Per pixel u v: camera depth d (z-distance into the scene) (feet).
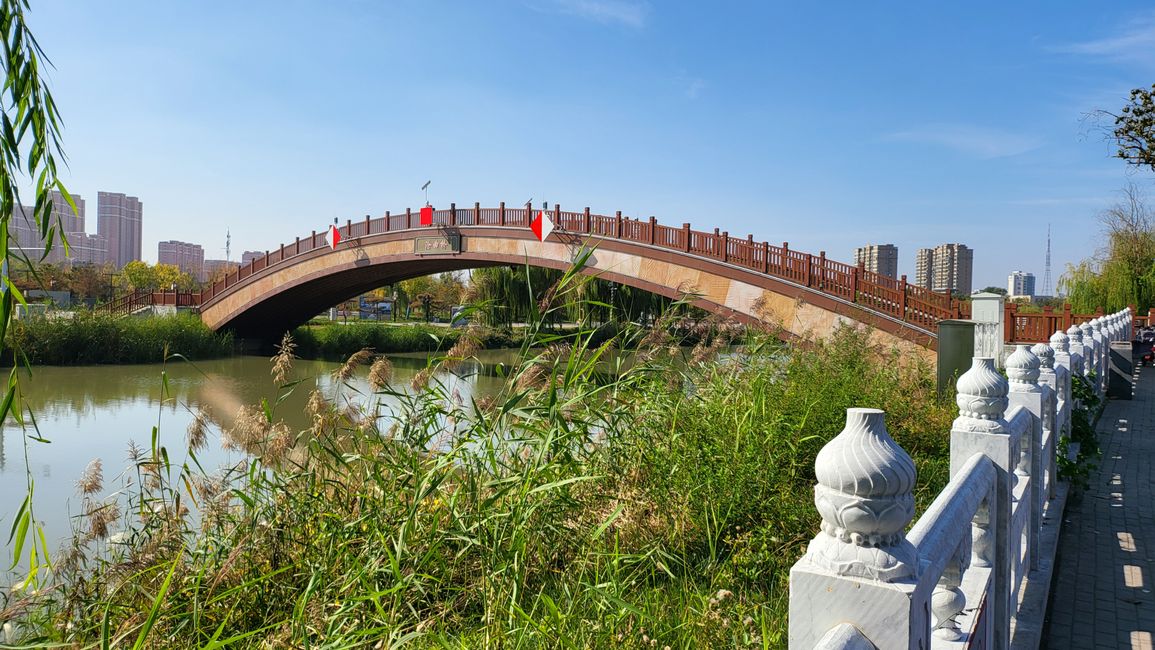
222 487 15.93
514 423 12.92
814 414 19.90
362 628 10.71
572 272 14.93
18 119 10.18
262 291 104.83
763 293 56.29
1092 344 30.50
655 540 12.69
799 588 4.38
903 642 4.00
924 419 22.89
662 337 20.48
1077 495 17.80
